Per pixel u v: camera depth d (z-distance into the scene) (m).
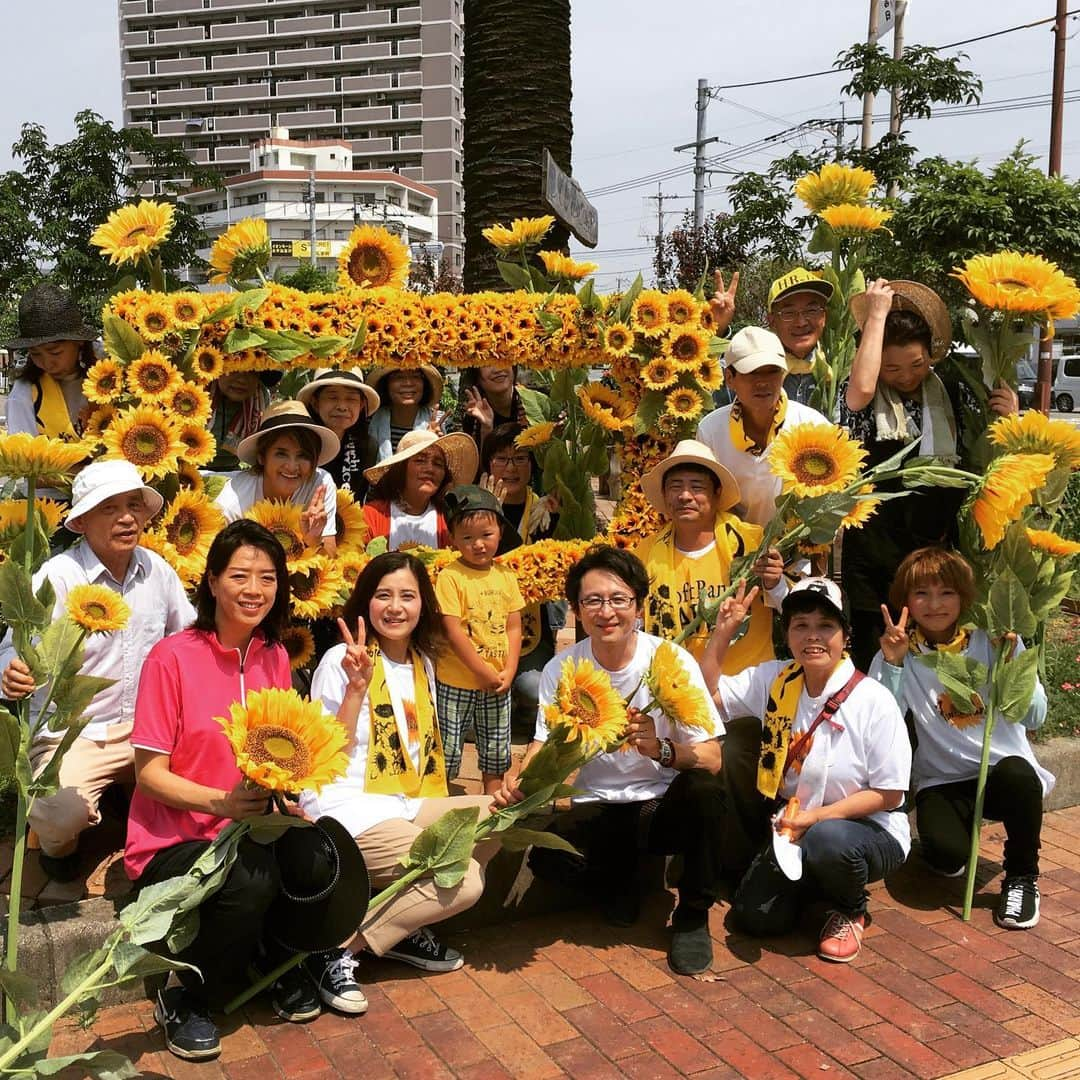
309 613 3.92
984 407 4.36
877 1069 2.96
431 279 26.88
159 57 114.12
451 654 4.13
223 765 3.06
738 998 3.32
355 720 3.26
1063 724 5.01
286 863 3.05
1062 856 4.34
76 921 3.17
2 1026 2.50
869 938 3.71
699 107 28.33
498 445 5.17
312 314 4.26
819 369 4.80
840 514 3.62
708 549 4.12
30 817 3.30
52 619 3.14
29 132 18.97
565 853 3.71
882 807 3.59
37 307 4.12
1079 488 8.50
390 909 3.29
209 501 3.87
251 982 3.30
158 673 3.05
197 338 4.02
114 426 3.73
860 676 3.68
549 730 3.40
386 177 82.75
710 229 19.53
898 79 11.20
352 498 4.45
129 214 4.26
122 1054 2.77
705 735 3.58
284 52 110.06
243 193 84.25
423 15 105.25
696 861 3.47
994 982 3.42
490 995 3.32
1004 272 4.12
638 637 3.76
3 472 2.80
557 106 6.41
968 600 3.89
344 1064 2.94
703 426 4.36
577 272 5.27
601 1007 3.25
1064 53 12.40
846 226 4.77
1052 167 12.57
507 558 4.43
